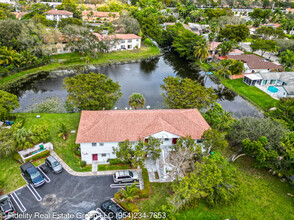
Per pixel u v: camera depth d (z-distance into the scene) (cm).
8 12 11819
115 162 3803
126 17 11444
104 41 9469
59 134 4203
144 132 3816
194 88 5250
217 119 4634
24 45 7900
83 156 3756
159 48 11525
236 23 13550
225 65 7800
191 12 17138
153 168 3803
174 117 4112
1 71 6906
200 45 9131
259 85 7525
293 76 7525
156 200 3228
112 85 5178
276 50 9881
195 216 3044
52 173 3562
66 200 3127
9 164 3675
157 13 15512
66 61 8556
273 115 5362
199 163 3541
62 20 10019
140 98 5978
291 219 3125
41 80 7219
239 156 4291
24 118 4812
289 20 15562
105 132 3734
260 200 3384
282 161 3700
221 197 3152
